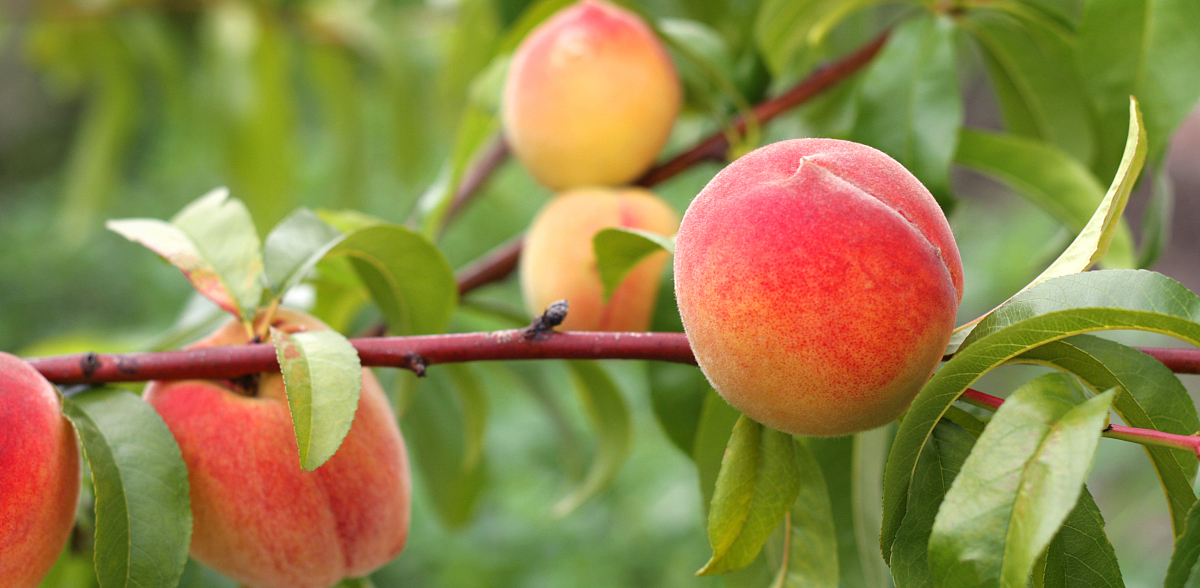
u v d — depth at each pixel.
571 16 0.87
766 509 0.69
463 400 0.93
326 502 0.73
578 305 0.84
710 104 0.89
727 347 0.67
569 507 0.90
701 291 0.67
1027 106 0.89
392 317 0.82
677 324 0.83
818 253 0.66
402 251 0.78
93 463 0.70
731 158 0.88
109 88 1.86
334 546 0.73
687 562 2.46
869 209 0.67
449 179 0.96
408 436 1.07
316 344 0.70
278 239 0.76
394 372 1.01
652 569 2.55
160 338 0.89
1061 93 0.88
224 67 1.51
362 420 0.74
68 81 2.05
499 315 0.90
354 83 1.70
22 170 4.40
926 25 0.85
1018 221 2.60
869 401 0.67
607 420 0.90
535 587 2.51
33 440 0.69
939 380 0.67
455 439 1.08
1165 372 0.67
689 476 2.69
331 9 1.63
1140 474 1.53
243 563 0.73
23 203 4.21
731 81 0.88
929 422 0.67
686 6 1.09
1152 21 0.80
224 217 0.77
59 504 0.70
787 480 0.69
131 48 1.72
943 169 0.83
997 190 2.97
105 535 0.70
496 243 2.56
